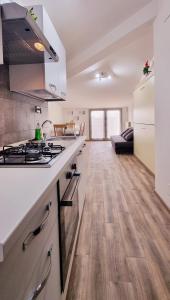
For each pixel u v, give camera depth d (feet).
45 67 6.01
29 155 4.35
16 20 3.77
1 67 5.59
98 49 12.60
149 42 15.51
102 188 11.76
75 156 5.74
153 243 6.45
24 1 7.66
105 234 6.99
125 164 17.88
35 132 7.64
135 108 20.16
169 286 4.80
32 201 2.16
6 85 5.86
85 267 5.46
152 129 13.53
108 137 37.06
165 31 8.38
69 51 13.21
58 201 3.65
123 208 9.04
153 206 9.18
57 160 4.17
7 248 1.53
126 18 10.93
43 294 2.74
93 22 10.64
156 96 10.05
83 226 7.53
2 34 4.17
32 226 2.35
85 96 30.50
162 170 9.44
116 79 24.48
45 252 2.87
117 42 11.93
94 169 16.29
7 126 5.85
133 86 26.63
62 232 3.89
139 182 12.76
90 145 30.83
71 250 5.08
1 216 1.84
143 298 4.50
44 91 6.47
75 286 4.85
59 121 34.24
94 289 4.77
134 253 5.98
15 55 5.32
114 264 5.56
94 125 37.04
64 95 9.08
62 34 11.13
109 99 32.04
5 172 3.31
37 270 2.55
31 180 2.87
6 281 1.75
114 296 4.57
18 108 6.63
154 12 9.87
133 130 22.45
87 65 14.30
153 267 5.42
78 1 8.85
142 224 7.62
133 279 5.03
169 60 7.97
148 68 14.11
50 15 9.34
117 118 36.58
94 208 9.07
